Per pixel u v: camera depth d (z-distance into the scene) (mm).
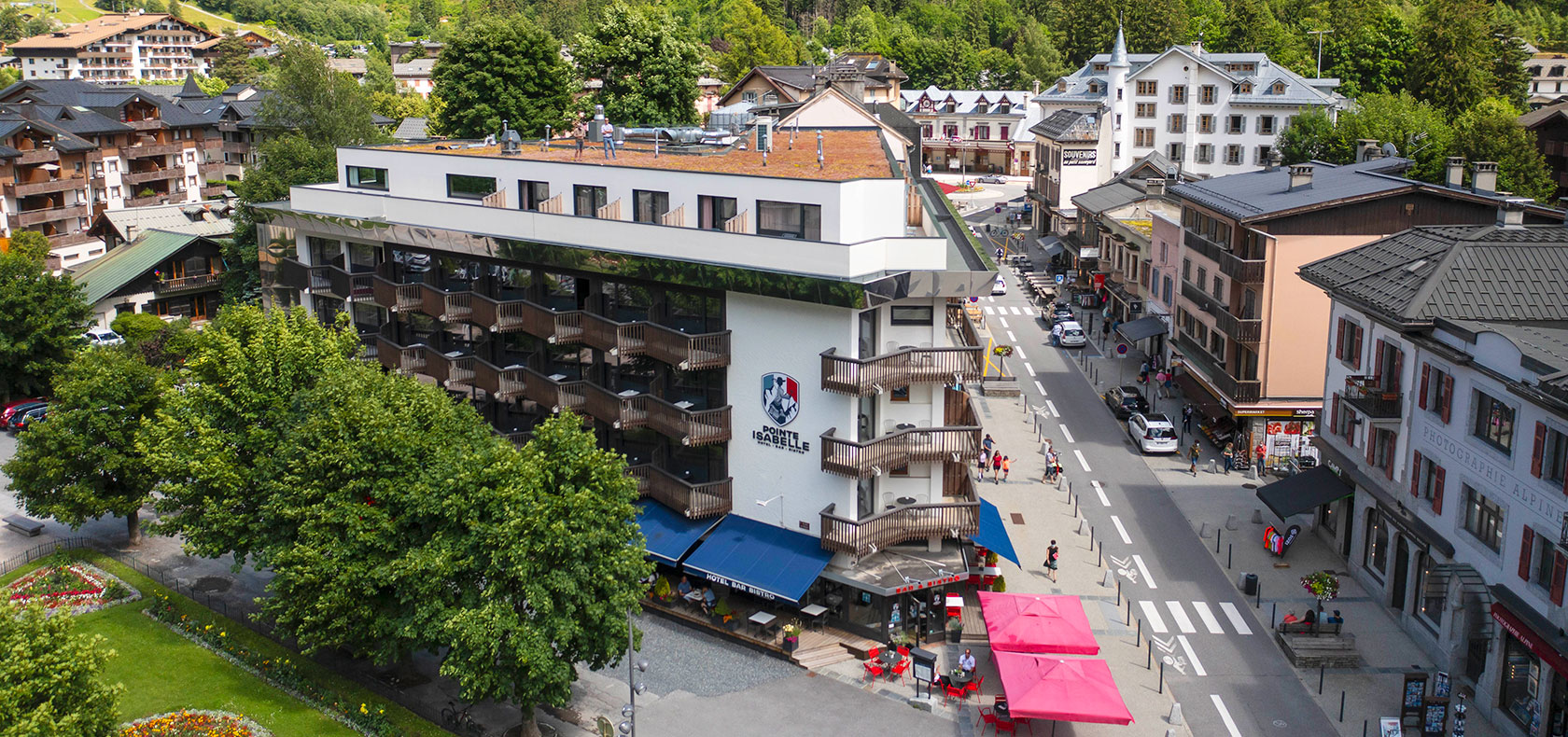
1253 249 64062
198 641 46906
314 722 40594
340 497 39938
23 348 74812
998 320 98438
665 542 48500
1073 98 149375
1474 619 42375
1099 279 101812
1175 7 194875
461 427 43562
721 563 46344
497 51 105000
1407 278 46875
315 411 43531
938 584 44938
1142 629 47406
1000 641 41500
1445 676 41125
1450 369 43188
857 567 45969
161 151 135125
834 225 44406
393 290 58406
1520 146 102312
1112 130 126188
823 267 43312
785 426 46594
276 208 65125
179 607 49625
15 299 74750
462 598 37906
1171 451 67625
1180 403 77188
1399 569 47969
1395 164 72438
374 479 40469
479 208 54875
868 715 41344
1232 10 186750
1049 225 130500
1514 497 39000
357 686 42875
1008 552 47531
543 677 36688
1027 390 80188
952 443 45188
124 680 43250
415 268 60000
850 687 43312
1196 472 64812
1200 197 72562
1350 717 41000
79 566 54875
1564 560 36188
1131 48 194625
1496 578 40125
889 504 47438
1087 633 42156
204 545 44375
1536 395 36625
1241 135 132875
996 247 126500
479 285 56469
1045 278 111562
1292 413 63406
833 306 43688
